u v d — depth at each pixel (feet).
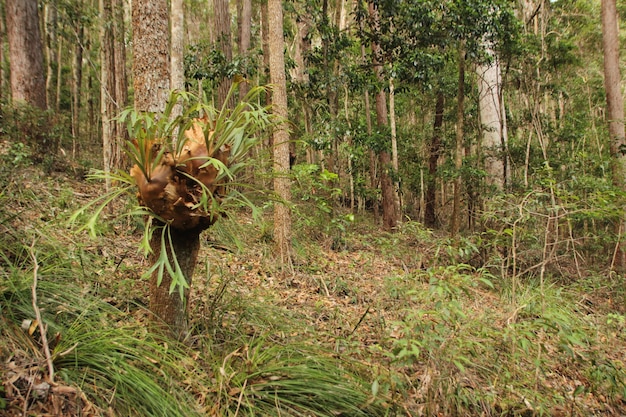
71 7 20.97
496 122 31.76
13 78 29.12
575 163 30.55
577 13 43.88
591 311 17.49
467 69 34.37
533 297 11.35
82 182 24.67
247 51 34.53
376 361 9.85
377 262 22.49
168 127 7.20
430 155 41.55
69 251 10.93
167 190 7.29
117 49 29.73
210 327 9.76
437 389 8.39
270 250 19.33
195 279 13.11
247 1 37.14
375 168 42.45
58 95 46.68
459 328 9.07
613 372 10.79
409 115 50.34
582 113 46.62
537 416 9.32
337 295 16.93
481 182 28.50
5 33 38.88
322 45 28.84
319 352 9.43
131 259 13.52
